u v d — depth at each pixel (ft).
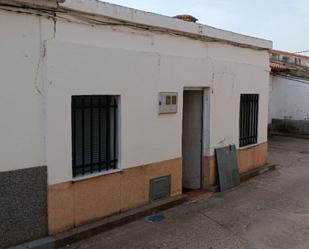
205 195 29.01
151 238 20.85
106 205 21.89
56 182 19.22
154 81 24.23
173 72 25.62
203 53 28.48
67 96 19.38
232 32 31.12
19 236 17.93
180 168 26.99
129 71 22.50
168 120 25.58
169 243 20.34
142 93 23.47
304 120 62.23
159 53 24.44
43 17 18.13
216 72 29.81
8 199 17.43
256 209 26.32
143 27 23.12
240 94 33.30
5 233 17.43
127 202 23.18
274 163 40.78
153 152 24.64
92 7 19.97
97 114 21.80
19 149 17.69
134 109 23.06
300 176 35.91
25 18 17.49
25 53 17.60
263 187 31.91
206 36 28.09
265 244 20.75
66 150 19.56
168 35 25.14
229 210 25.94
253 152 35.99
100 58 20.77
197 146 30.37
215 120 30.30
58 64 18.86
